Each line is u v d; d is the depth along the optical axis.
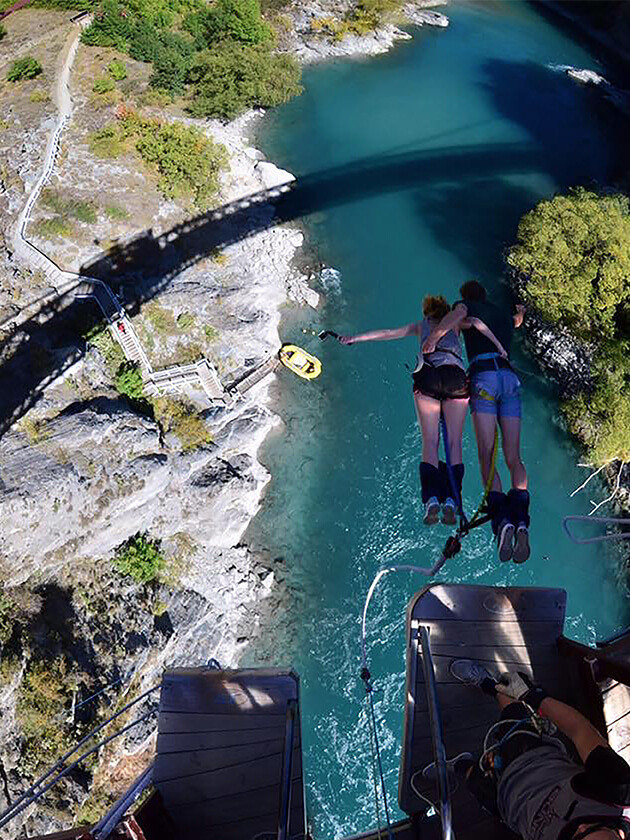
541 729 7.21
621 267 49.97
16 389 47.53
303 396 53.56
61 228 54.78
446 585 9.85
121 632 42.94
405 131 73.31
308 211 63.91
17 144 59.69
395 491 49.97
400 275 60.38
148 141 59.91
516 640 9.70
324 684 42.78
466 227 64.00
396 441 52.25
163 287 55.06
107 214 56.50
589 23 95.44
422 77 80.44
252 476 49.22
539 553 47.12
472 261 61.53
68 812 36.72
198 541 47.41
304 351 55.00
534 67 85.38
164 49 68.81
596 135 76.19
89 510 44.00
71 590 43.56
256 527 48.59
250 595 46.06
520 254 53.00
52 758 37.50
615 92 83.50
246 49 69.44
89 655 41.38
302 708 41.72
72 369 49.12
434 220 64.38
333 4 84.94
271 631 45.09
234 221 60.78
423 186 67.31
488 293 59.59
